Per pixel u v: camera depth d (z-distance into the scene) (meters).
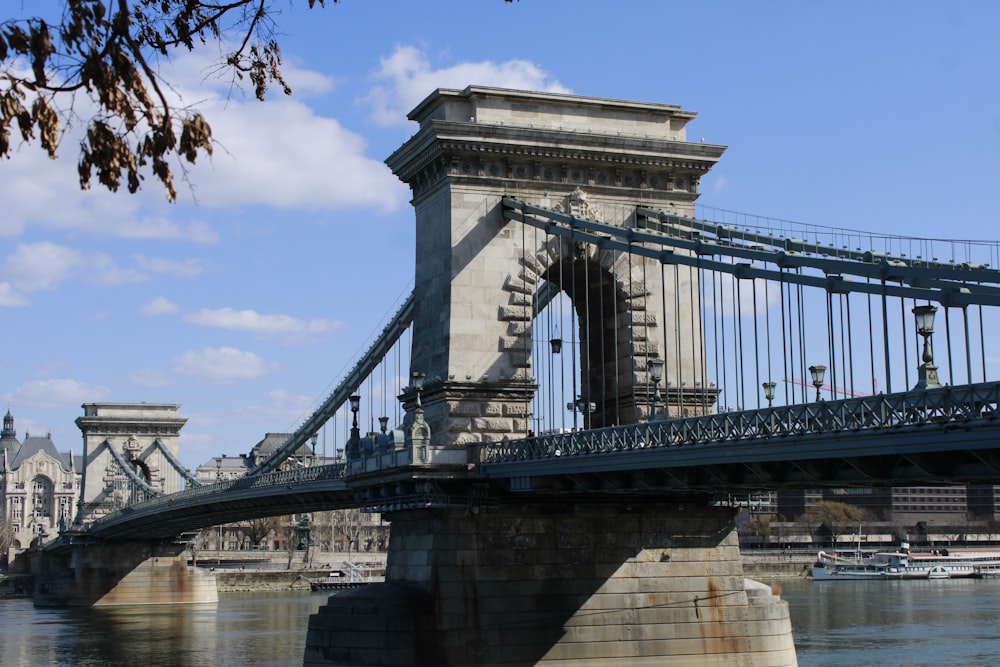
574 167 68.44
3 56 17.56
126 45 18.66
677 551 64.38
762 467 46.19
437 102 69.38
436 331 66.62
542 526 62.66
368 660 59.56
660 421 49.81
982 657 84.12
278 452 108.75
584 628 62.09
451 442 63.97
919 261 44.75
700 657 63.41
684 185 70.50
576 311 71.94
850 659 83.06
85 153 18.39
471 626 60.75
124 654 95.38
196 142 18.61
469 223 66.44
